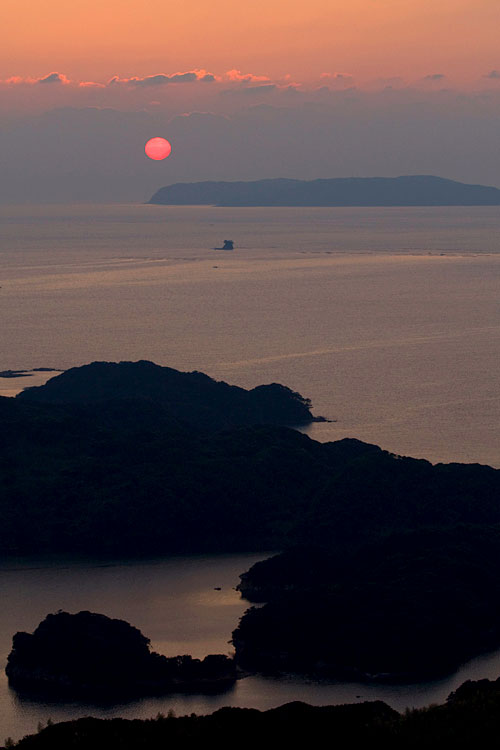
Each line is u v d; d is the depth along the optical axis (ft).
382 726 535.60
